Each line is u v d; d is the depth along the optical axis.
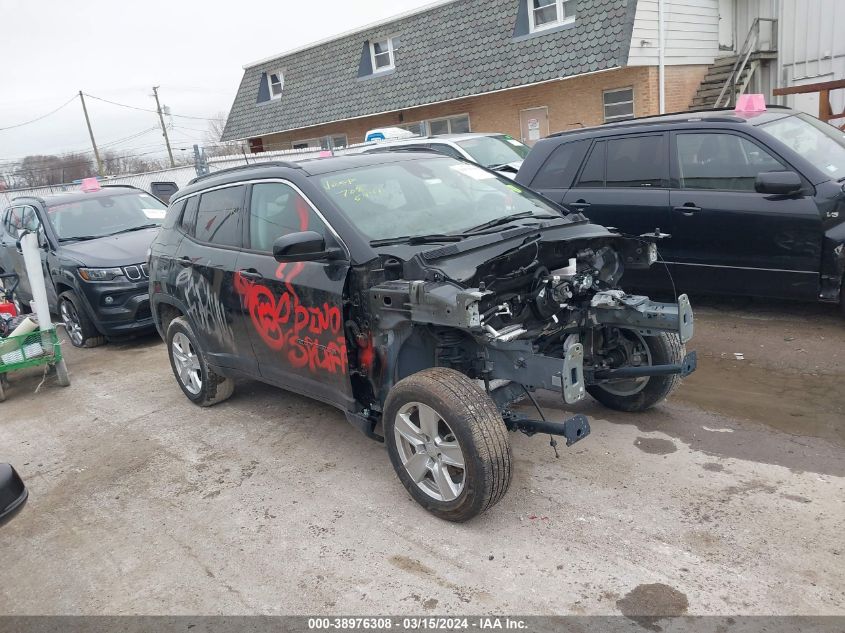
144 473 4.78
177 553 3.75
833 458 3.97
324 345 4.13
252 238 4.77
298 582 3.38
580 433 3.44
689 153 6.43
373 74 21.23
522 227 4.02
